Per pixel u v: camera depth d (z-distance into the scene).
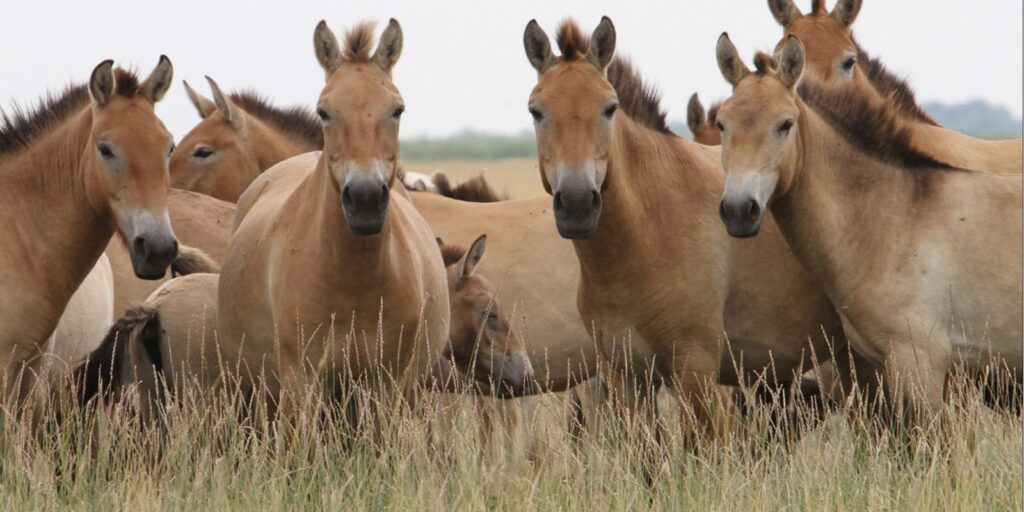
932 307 20.88
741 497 17.72
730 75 21.31
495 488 18.00
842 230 21.44
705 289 21.97
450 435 20.47
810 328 23.12
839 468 18.59
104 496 17.97
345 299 19.64
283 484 18.05
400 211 21.62
